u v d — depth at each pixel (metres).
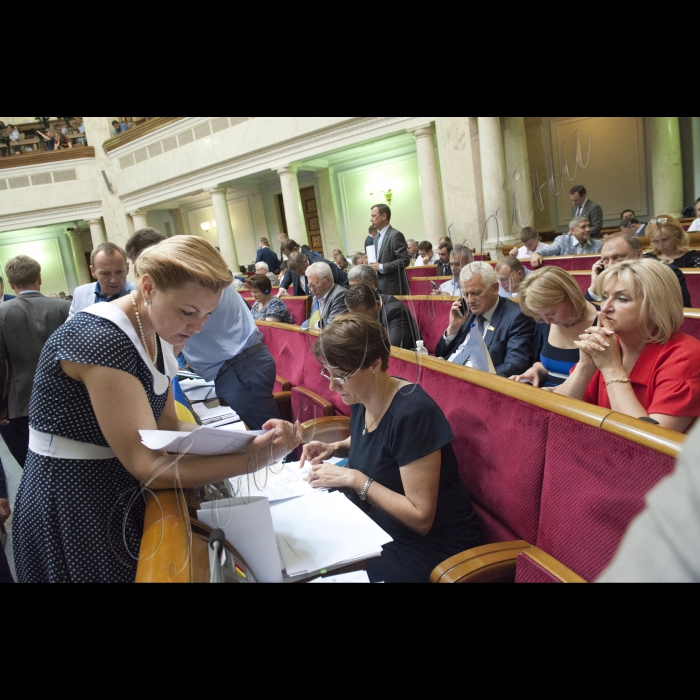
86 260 18.14
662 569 0.31
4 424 2.79
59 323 2.79
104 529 1.07
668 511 0.32
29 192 15.02
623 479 1.03
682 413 1.31
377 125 9.66
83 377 0.99
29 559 1.10
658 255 3.47
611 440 1.06
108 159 14.80
